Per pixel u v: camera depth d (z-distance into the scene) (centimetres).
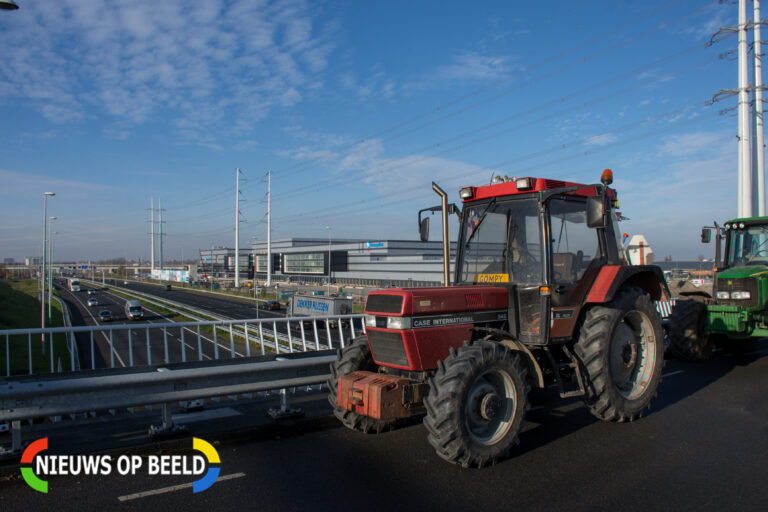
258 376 575
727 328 941
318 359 626
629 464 470
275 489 412
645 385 626
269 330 3341
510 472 452
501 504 385
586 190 614
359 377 519
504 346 495
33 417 444
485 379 495
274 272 12912
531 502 388
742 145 1902
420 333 488
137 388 494
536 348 553
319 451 508
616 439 545
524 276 563
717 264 1050
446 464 471
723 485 419
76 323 4509
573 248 586
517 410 488
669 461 476
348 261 10081
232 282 11731
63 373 515
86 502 385
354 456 493
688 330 977
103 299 7481
